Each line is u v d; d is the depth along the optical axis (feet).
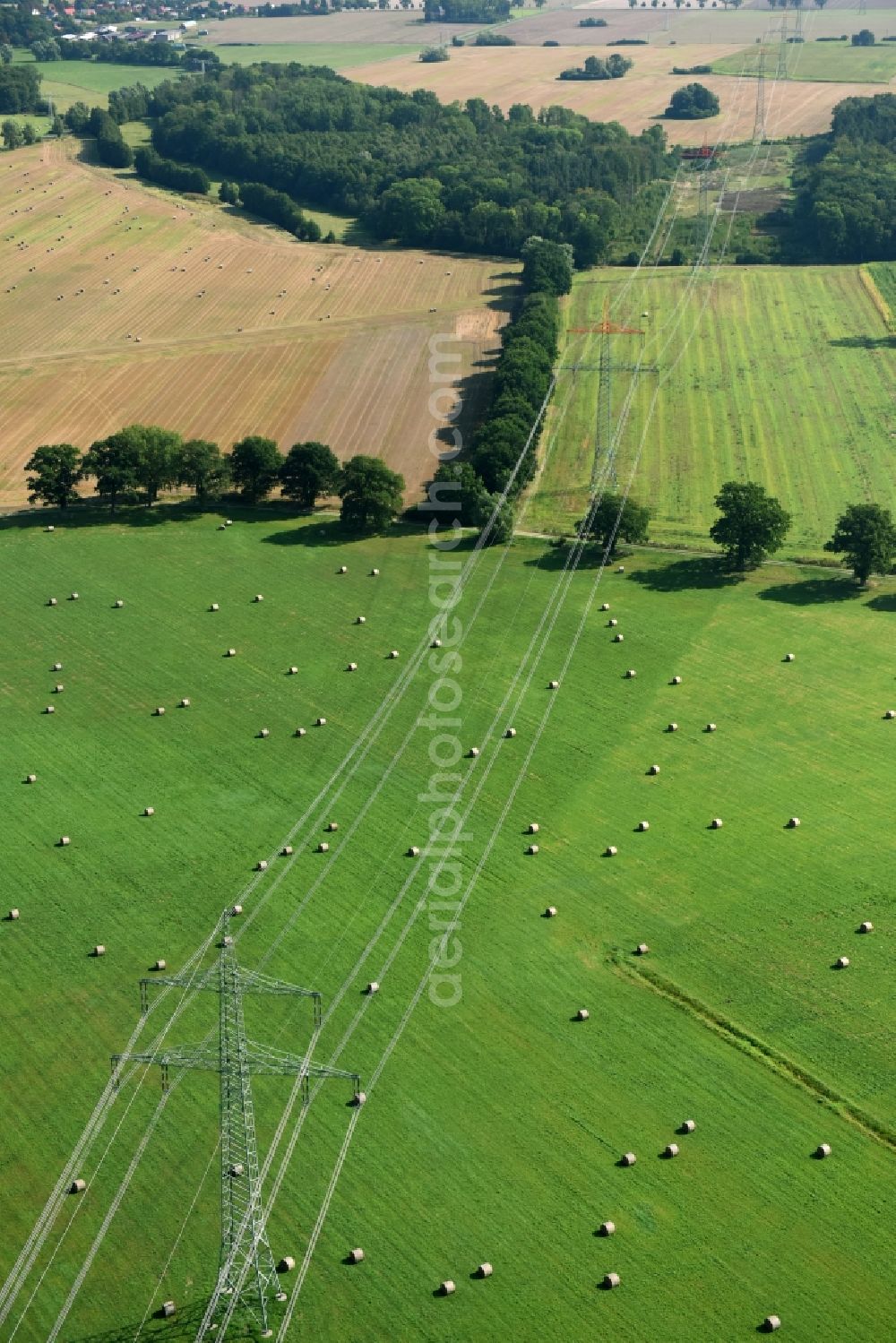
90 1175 401.90
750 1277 369.50
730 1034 445.37
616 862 522.88
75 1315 363.56
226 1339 355.97
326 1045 442.09
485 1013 453.99
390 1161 402.93
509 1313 361.51
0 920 501.56
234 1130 393.50
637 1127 413.39
